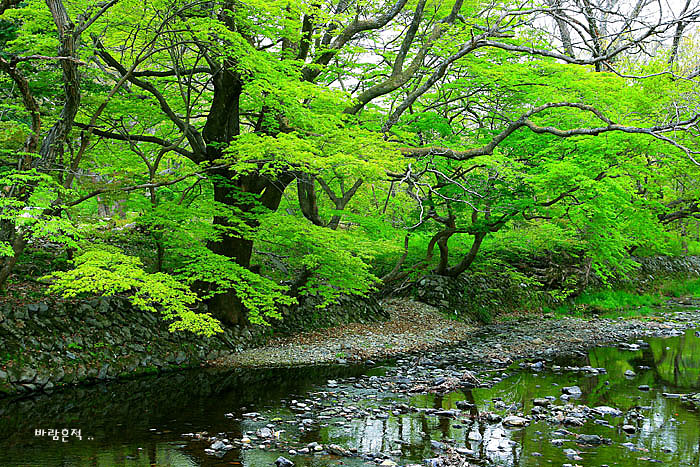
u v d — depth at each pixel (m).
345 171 8.77
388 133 12.22
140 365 9.66
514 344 13.47
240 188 11.30
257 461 5.66
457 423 7.09
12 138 9.35
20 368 8.11
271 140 8.25
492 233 18.36
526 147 14.34
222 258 9.80
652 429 6.84
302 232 10.47
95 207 12.34
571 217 15.79
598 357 11.88
